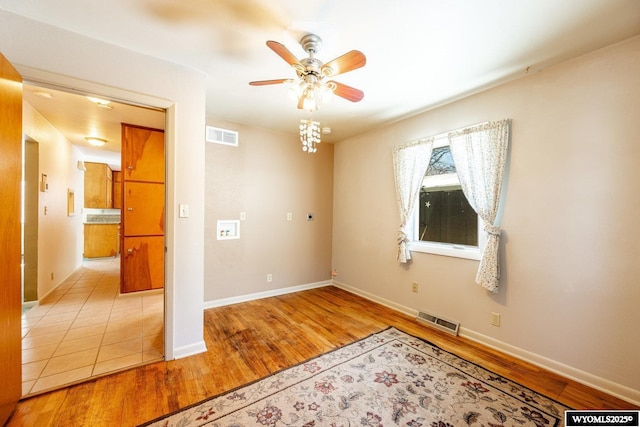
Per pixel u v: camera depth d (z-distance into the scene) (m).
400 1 1.49
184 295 2.27
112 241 6.56
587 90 1.96
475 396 1.82
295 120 3.49
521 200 2.30
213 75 2.37
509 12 1.57
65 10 1.60
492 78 2.34
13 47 1.65
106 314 3.11
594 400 1.79
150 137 3.82
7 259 1.56
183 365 2.14
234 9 1.58
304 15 1.62
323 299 3.84
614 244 1.85
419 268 3.16
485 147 2.49
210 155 3.41
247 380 1.97
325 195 4.52
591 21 1.64
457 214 2.91
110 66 1.92
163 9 1.59
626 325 1.80
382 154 3.68
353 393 1.84
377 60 2.09
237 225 3.64
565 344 2.06
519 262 2.31
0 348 1.48
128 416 1.61
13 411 1.61
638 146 1.76
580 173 1.99
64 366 2.08
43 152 3.38
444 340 2.62
